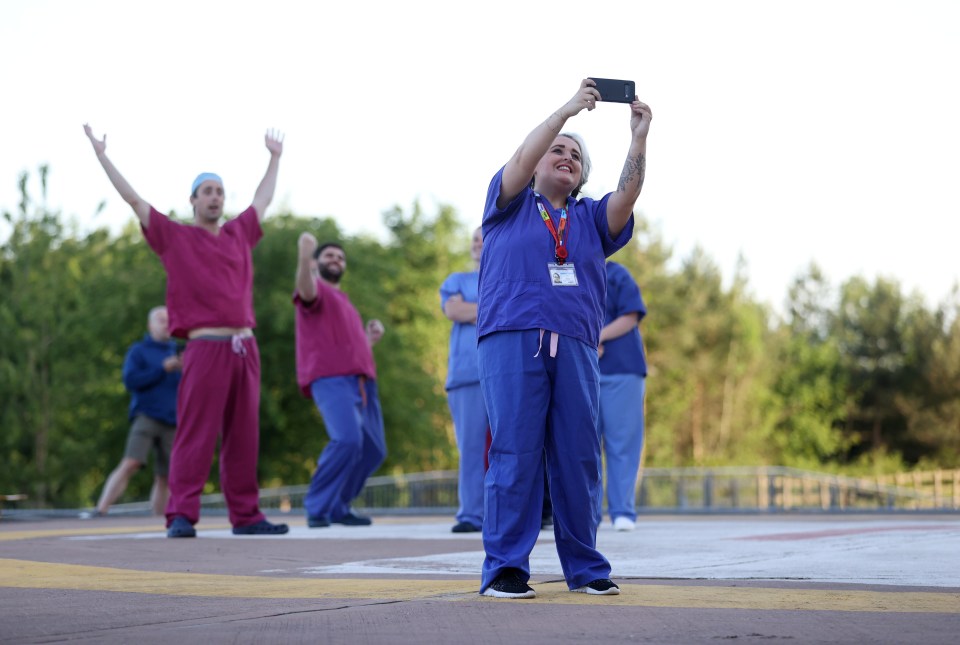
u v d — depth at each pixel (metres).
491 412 3.46
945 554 4.80
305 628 2.71
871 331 58.84
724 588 3.53
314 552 5.36
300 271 8.34
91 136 6.90
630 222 3.55
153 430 11.34
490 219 3.53
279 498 17.41
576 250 3.49
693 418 52.94
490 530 3.39
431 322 43.34
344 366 8.47
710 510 11.84
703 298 52.22
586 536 3.43
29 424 22.38
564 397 3.42
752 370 53.03
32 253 23.25
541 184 3.62
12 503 21.89
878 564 4.32
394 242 47.62
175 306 7.07
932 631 2.59
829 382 57.44
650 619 2.82
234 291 7.14
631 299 7.54
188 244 7.05
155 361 11.32
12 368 22.08
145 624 2.81
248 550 5.53
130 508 15.53
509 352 3.41
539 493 3.42
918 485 35.53
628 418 7.45
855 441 56.28
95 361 26.86
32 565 4.71
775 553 4.93
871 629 2.62
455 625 2.74
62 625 2.80
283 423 28.14
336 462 8.37
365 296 30.38
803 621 2.76
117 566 4.68
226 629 2.70
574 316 3.44
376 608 3.08
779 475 17.61
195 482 6.92
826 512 11.32
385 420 30.38
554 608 3.05
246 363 7.14
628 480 7.40
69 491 22.70
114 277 27.84
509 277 3.46
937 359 55.09
